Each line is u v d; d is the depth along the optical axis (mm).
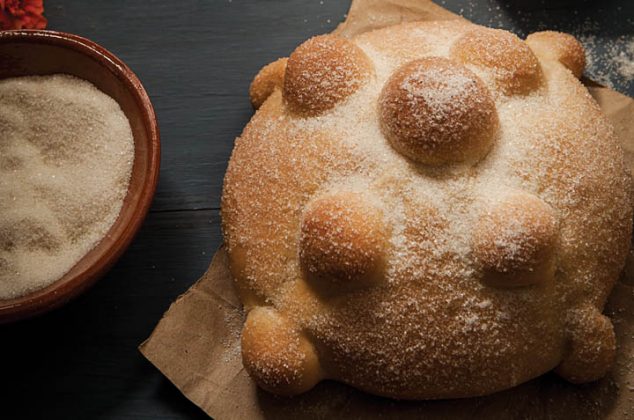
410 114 397
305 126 420
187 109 492
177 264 474
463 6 498
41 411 460
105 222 438
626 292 441
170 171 484
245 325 426
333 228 396
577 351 412
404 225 402
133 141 445
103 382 462
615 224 418
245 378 442
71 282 418
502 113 414
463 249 399
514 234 391
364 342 405
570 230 407
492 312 401
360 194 403
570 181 409
